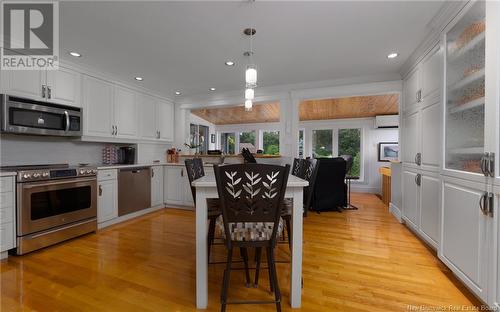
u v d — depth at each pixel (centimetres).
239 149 787
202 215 157
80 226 287
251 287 180
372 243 264
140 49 266
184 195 425
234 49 266
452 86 195
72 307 156
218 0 181
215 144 799
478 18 165
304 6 188
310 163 223
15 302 161
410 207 297
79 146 353
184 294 171
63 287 179
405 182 319
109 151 391
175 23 213
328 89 379
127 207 363
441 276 194
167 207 445
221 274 201
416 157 275
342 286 180
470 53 175
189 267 212
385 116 598
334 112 600
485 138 148
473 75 169
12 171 230
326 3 185
